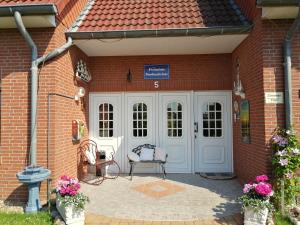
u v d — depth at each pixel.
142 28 6.41
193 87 8.10
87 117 8.16
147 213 5.12
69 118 6.61
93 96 8.34
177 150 8.28
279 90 5.57
